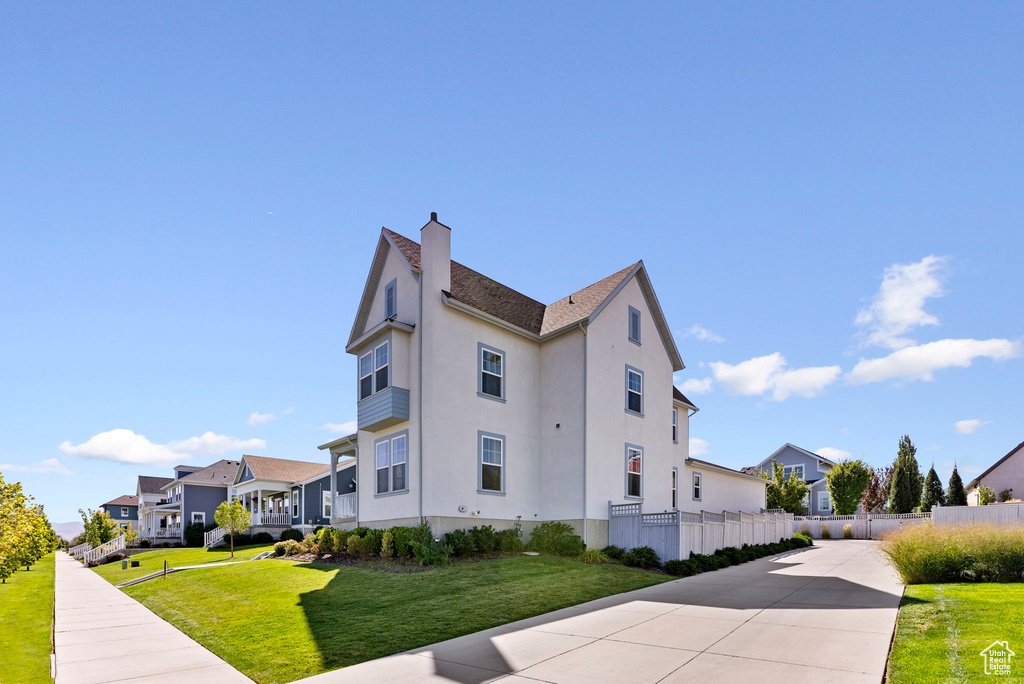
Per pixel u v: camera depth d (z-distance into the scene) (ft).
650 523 64.13
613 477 70.03
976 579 42.19
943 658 24.91
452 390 63.72
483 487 64.85
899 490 123.34
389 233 72.90
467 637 33.58
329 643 33.45
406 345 66.13
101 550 115.34
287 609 42.47
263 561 70.74
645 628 34.27
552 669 27.30
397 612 39.32
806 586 47.47
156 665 31.78
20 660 34.88
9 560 52.85
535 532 67.10
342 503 77.92
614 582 50.08
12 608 55.16
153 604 53.62
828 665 25.80
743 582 51.34
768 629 32.78
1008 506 77.46
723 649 29.19
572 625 35.58
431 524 59.41
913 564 44.39
